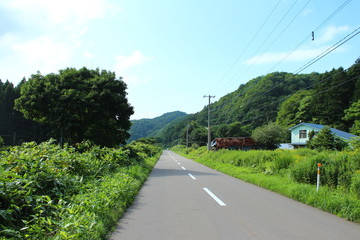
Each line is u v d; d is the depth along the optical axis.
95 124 21.22
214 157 26.98
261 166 15.86
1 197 4.45
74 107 19.05
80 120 20.41
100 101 20.25
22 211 4.73
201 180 12.89
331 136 29.59
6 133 48.06
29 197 4.66
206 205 7.10
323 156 10.80
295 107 56.97
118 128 23.84
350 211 5.95
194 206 6.97
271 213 6.25
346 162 9.66
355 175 8.35
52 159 7.90
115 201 6.54
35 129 48.28
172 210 6.50
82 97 19.33
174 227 5.06
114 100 20.70
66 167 8.35
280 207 6.93
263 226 5.16
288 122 56.97
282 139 48.69
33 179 5.84
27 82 20.66
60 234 3.85
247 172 14.91
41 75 21.03
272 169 13.88
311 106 51.78
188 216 5.91
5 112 48.25
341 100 46.44
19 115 48.91
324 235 4.64
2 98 48.22
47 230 4.30
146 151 39.22
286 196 8.62
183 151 70.81
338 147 28.73
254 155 18.72
